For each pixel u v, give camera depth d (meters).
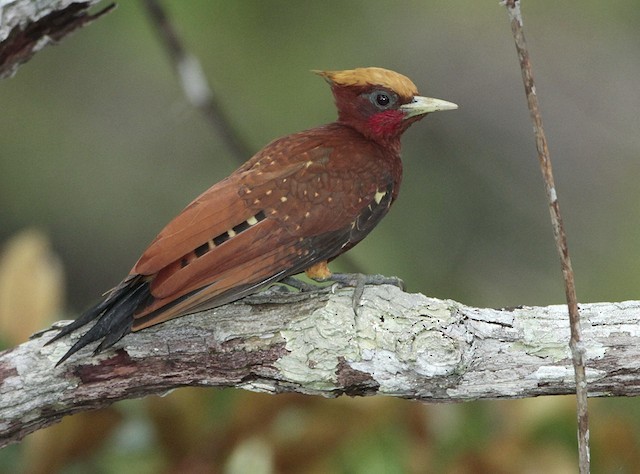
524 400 11.70
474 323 10.29
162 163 20.84
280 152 11.80
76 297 21.14
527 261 20.58
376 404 11.44
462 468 11.59
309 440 11.34
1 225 20.70
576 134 21.27
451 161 21.02
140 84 20.78
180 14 18.50
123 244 20.98
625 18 21.12
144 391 10.49
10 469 11.98
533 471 11.56
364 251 19.16
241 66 19.08
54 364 10.25
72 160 20.67
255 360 10.38
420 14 20.66
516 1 8.82
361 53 19.98
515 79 21.28
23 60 10.67
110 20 19.33
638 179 20.89
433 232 20.62
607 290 19.09
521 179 21.06
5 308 12.09
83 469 11.98
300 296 10.62
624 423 11.95
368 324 10.26
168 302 10.45
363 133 12.69
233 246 10.93
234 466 11.24
